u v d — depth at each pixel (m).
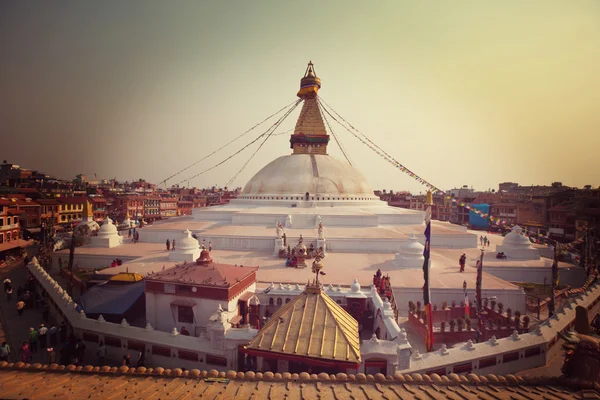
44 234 44.34
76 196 75.94
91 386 7.84
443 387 7.74
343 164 52.66
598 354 7.36
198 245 31.17
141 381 8.25
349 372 12.27
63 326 19.03
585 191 52.56
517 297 22.53
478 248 37.47
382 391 7.61
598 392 7.20
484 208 74.69
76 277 28.27
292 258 27.70
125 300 20.28
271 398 7.25
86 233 41.47
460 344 17.11
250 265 27.98
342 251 33.94
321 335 10.05
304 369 11.32
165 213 95.75
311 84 53.69
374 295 19.38
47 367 8.86
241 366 14.45
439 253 34.38
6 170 77.88
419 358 13.82
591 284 26.97
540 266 29.62
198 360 15.20
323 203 45.84
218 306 15.98
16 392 7.30
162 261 29.67
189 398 7.27
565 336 7.75
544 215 61.84
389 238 34.06
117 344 17.06
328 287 20.12
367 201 49.06
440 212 93.50
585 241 32.62
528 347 15.70
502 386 7.68
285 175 48.91
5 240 45.25
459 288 22.70
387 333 15.01
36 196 64.75
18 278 34.00
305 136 53.62
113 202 82.25
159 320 18.27
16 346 18.62
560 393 7.17
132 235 44.53
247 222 41.12
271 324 10.59
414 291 22.78
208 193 147.50
